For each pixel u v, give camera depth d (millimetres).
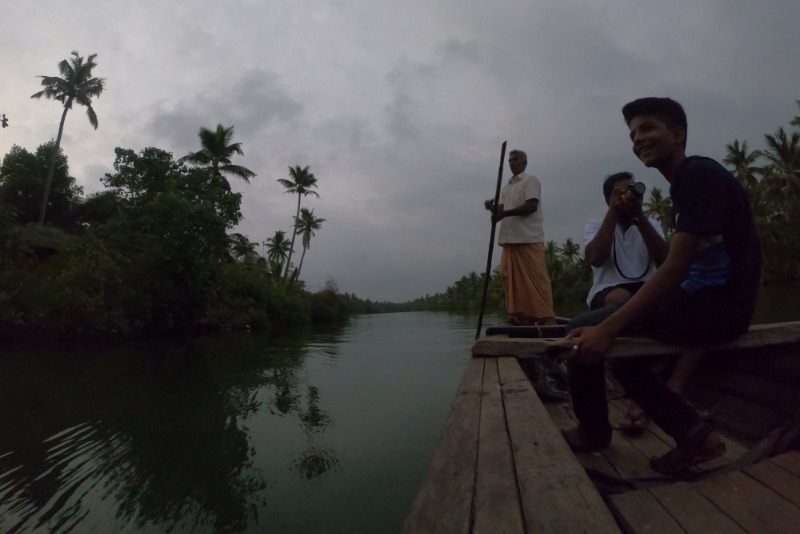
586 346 1413
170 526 2789
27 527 2836
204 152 26328
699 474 1480
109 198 30891
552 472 1011
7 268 15031
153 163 21938
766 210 30562
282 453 4004
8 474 3697
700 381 2086
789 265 29922
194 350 12398
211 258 20078
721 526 1104
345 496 3098
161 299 17453
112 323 15336
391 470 3549
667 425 1471
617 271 2795
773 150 29922
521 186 3971
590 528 799
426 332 18750
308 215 42281
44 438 4605
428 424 4730
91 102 26859
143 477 3578
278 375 7980
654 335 1475
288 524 2744
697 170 1362
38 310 13945
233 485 3340
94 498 3211
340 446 4133
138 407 5785
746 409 1796
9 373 8609
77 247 16844
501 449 1158
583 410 1703
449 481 1008
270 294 27406
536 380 3014
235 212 20953
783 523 1090
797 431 1443
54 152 26219
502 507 878
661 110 1515
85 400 6242
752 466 1367
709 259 1438
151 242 17562
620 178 2748
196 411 5516
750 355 1741
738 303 1398
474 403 1595
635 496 1271
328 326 28828
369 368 8625
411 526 838
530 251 3963
